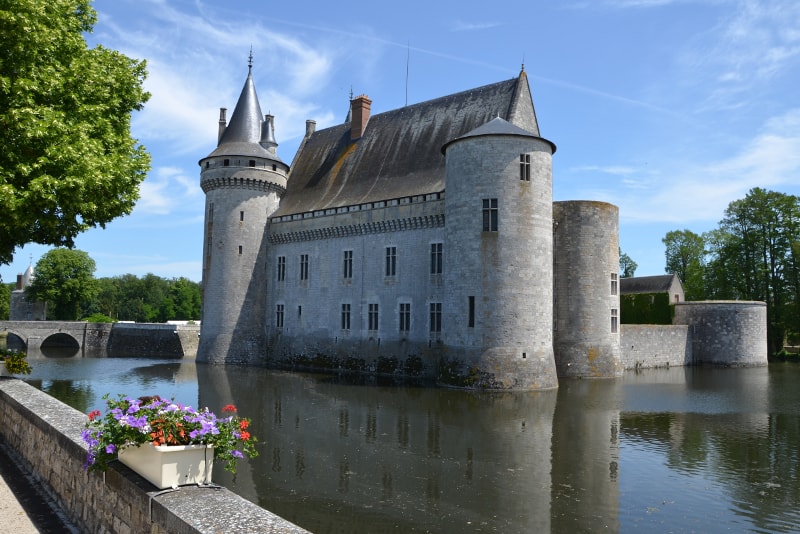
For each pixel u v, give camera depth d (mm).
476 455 16359
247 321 44250
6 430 13836
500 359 29234
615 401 25797
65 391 28922
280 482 14016
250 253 44531
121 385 31484
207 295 44688
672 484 13836
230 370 39438
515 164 30203
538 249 30297
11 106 14312
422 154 39125
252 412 22859
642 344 43156
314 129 51469
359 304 39031
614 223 37781
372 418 21656
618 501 12727
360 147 44500
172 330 56000
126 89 18797
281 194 47000
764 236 53250
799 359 51750
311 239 42562
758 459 15953
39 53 15484
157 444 6762
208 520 5840
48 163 14539
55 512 9648
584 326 36156
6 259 17594
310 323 41969
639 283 63219
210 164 44781
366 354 38188
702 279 64188
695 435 18812
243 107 46500
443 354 31438
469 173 30625
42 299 76312
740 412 23062
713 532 11156
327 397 26859
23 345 66875
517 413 22703
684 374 38562
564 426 20219
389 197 37938
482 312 29750
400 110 43969
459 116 38906
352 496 13055
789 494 13164
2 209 13906
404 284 36625
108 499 7734
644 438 18375
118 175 16359
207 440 7066
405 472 14789
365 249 39125
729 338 45594
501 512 12102
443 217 34469
